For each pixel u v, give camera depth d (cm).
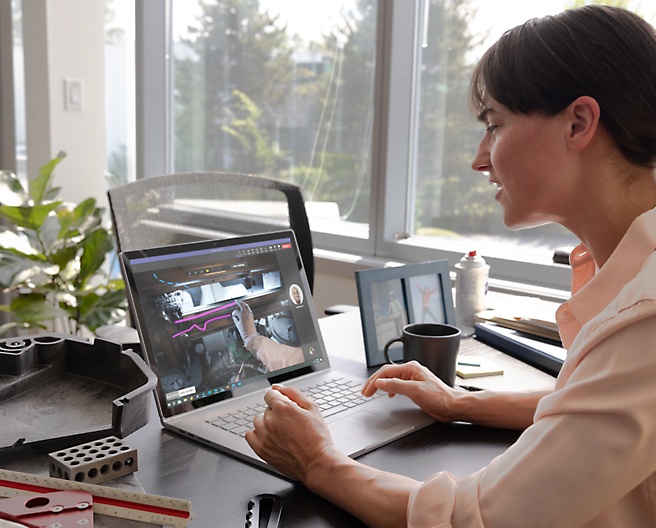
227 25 318
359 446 101
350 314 184
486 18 242
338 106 285
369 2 270
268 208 205
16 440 90
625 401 67
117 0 362
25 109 352
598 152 80
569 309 89
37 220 286
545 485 70
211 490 90
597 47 77
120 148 373
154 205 188
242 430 106
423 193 268
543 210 84
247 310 125
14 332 356
